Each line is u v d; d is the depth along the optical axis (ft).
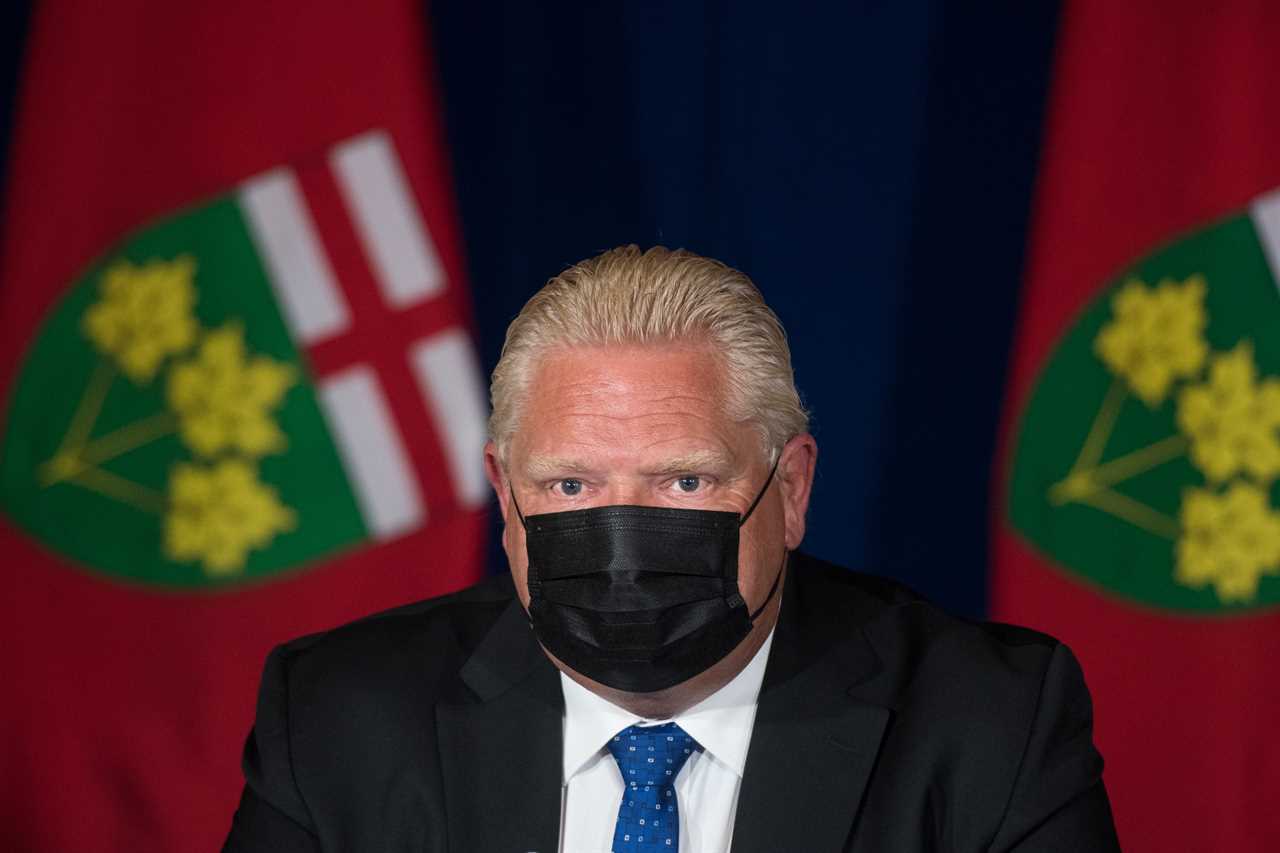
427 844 18.86
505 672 19.75
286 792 19.27
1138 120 35.53
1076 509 36.01
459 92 36.04
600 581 17.01
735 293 17.52
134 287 35.42
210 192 35.50
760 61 36.29
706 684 18.47
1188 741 35.65
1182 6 35.37
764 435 17.51
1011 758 18.56
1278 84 34.94
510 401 17.57
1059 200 35.88
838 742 18.67
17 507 35.29
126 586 35.50
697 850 18.51
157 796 35.40
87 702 35.40
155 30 35.45
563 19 36.09
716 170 36.27
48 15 35.40
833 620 20.22
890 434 36.52
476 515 35.78
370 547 35.76
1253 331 35.19
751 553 17.52
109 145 35.37
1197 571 35.65
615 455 16.92
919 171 36.24
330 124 35.68
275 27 35.63
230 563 35.63
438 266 35.81
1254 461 35.35
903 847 18.19
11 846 35.14
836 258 36.40
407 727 19.44
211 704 35.55
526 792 18.79
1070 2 35.81
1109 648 35.94
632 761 18.71
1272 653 35.40
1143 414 35.73
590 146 36.14
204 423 35.60
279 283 35.63
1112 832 18.67
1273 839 35.40
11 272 35.24
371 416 35.76
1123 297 35.70
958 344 36.37
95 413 35.40
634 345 17.04
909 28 36.09
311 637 21.18
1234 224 35.14
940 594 36.45
